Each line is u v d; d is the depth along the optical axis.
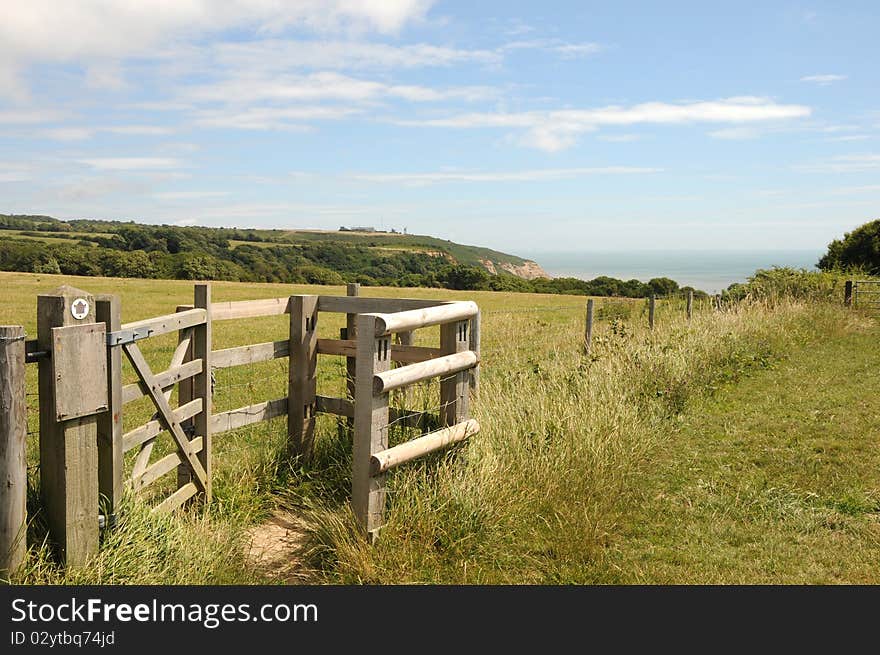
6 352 3.23
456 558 4.58
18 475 3.32
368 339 4.51
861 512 5.57
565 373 8.59
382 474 4.68
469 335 6.05
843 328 16.05
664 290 57.50
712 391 9.82
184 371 4.97
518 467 5.63
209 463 5.35
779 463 6.85
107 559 3.75
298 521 5.32
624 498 5.71
